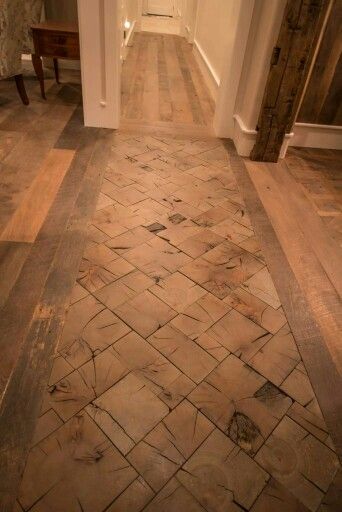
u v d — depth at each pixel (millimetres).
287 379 1148
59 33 2781
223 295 1431
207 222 1855
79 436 947
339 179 2443
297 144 2881
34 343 1164
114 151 2449
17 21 2576
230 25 2502
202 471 906
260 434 997
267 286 1502
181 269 1534
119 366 1127
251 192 2174
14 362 1103
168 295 1399
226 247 1697
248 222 1895
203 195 2084
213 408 1046
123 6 4113
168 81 4102
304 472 929
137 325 1265
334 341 1296
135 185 2096
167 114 3182
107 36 2355
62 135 2576
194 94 3783
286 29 2029
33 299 1317
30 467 877
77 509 817
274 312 1384
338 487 909
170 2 9438
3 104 2963
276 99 2279
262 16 2250
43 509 810
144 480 878
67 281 1411
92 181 2086
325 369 1193
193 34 5965
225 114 2746
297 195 2203
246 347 1233
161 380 1102
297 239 1817
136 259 1558
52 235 1642
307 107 2699
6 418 966
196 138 2795
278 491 887
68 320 1254
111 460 907
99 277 1446
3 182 1986
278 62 2141
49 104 3049
